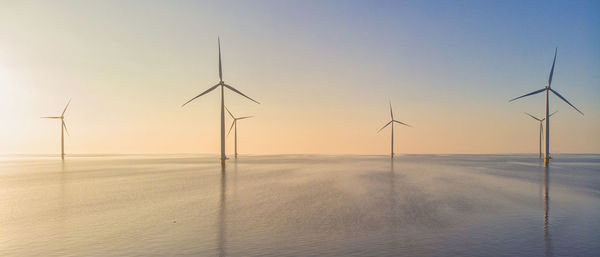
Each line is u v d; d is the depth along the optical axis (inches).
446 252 623.8
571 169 3105.3
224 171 2785.4
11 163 5108.3
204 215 949.2
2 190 1556.3
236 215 946.1
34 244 689.0
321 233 749.3
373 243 676.1
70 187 1662.2
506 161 5492.1
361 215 936.9
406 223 839.7
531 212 976.3
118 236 738.8
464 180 1946.4
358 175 2321.6
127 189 1563.7
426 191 1437.0
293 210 1013.2
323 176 2240.4
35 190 1550.2
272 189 1520.7
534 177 2174.0
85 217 935.0
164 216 940.6
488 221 860.6
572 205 1093.8
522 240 696.4
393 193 1374.3
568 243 678.5
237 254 617.3
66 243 692.1
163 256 610.2
